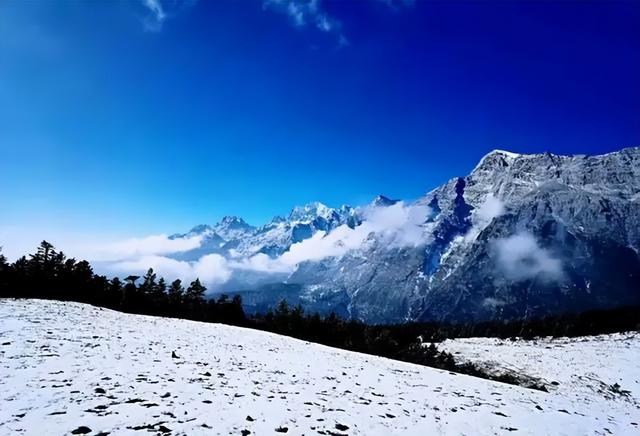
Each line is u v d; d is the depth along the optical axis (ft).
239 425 35.55
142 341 75.56
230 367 63.05
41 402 34.99
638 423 68.54
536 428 52.08
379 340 229.25
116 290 204.95
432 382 80.84
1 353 50.21
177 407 37.91
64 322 82.17
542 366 175.73
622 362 178.09
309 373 69.97
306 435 35.99
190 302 240.12
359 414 45.85
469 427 47.67
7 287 160.45
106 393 39.55
